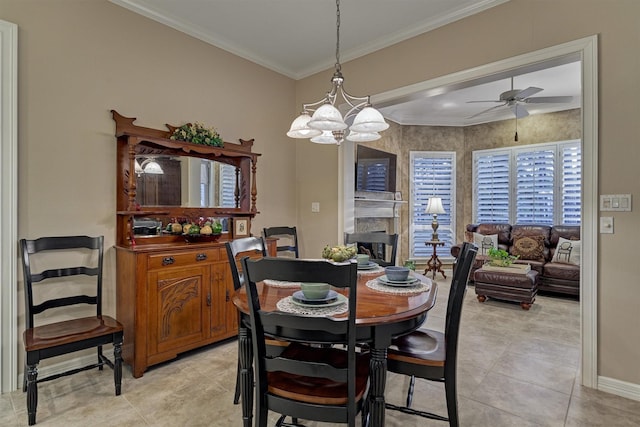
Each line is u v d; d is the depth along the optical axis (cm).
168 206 301
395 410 182
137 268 240
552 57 243
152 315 247
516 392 219
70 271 235
